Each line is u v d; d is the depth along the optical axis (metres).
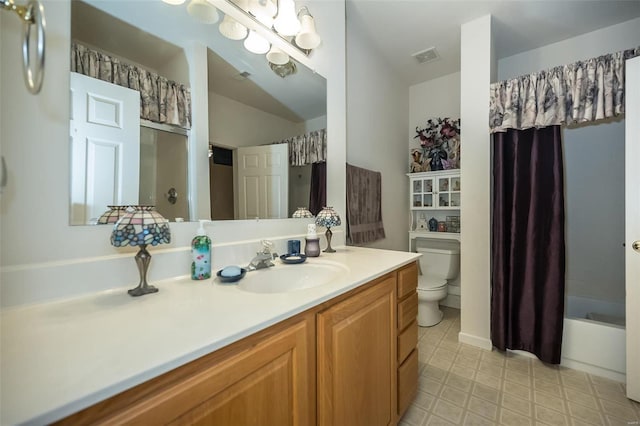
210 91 1.14
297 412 0.74
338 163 1.85
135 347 0.50
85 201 0.79
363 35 2.25
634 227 1.44
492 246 1.99
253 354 0.62
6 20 0.65
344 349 0.91
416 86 3.12
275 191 1.42
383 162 2.62
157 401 0.47
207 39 1.12
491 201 2.00
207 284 0.90
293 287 1.19
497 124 1.91
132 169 0.90
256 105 1.33
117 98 0.87
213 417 0.55
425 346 2.05
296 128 1.55
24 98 0.68
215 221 1.14
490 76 2.00
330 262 1.27
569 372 1.70
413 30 2.19
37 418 0.35
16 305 0.66
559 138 1.75
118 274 0.82
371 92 2.41
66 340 0.52
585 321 1.73
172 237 0.99
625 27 2.09
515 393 1.51
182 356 0.48
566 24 2.11
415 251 2.91
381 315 1.13
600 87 1.59
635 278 1.44
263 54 1.35
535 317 1.81
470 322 2.08
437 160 2.79
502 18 2.03
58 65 0.74
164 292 0.82
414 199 2.97
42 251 0.70
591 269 2.35
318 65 1.69
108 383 0.40
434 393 1.52
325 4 1.73
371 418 1.05
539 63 2.42
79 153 0.78
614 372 1.62
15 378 0.41
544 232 1.80
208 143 1.13
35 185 0.69
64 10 0.75
